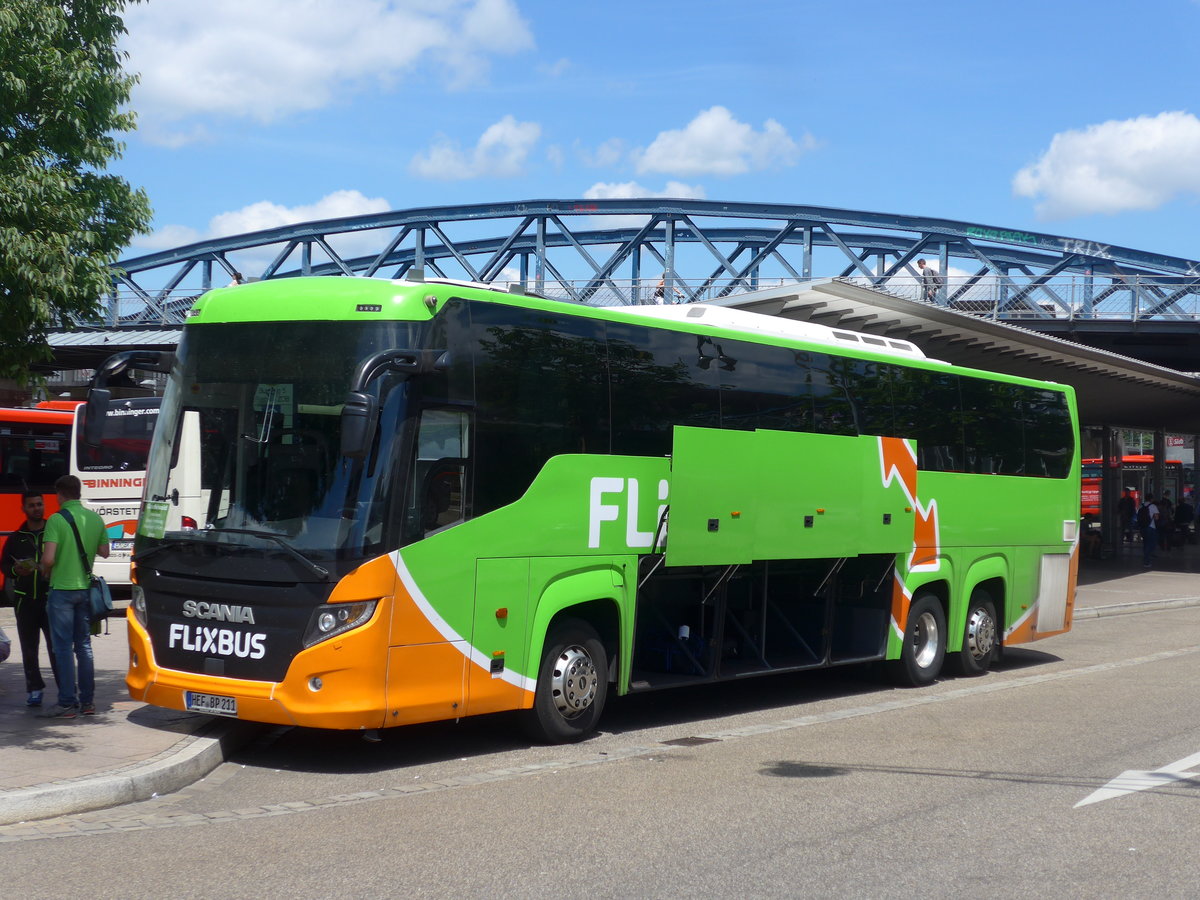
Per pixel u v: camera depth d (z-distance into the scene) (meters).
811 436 11.88
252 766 8.87
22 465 20.58
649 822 7.26
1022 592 15.56
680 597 11.05
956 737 10.38
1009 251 55.75
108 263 10.02
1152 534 37.88
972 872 6.28
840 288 18.92
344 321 8.69
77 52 9.93
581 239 61.50
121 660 12.97
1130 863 6.49
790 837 6.94
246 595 8.49
